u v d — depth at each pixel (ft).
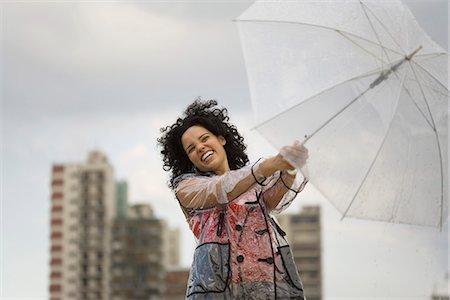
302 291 16.16
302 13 16.61
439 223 16.75
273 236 16.30
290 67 16.31
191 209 16.52
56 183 217.15
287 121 15.96
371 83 16.28
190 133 16.80
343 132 16.03
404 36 16.42
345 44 16.30
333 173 15.88
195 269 16.02
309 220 197.67
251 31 16.72
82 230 215.31
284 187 16.51
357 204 15.96
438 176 16.71
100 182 217.15
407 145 16.43
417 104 16.48
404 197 16.34
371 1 16.61
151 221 216.74
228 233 16.14
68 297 212.43
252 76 16.40
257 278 15.97
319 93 16.11
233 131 17.49
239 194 15.89
